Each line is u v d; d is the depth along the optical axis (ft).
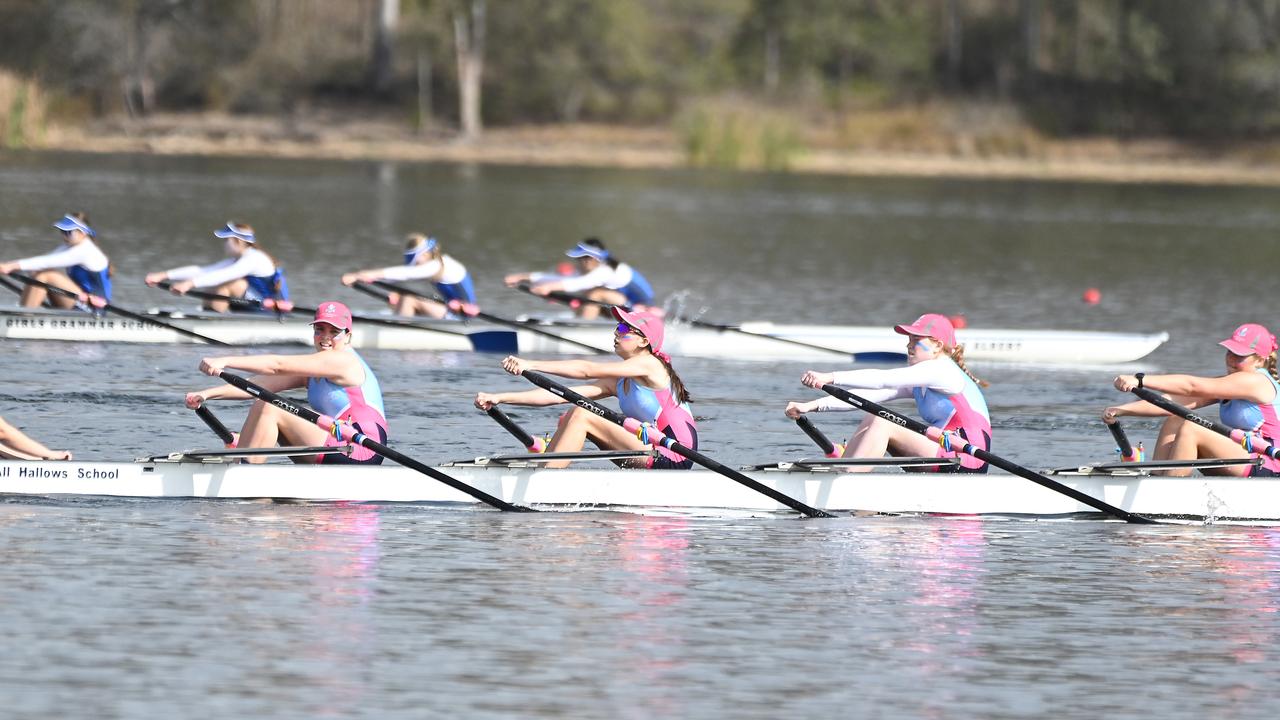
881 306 403.54
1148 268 519.60
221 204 639.35
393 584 147.54
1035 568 159.63
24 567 147.95
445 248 523.70
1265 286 472.85
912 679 126.93
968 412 182.60
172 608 138.21
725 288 435.94
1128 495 181.16
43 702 116.98
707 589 149.48
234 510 172.04
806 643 134.72
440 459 201.77
